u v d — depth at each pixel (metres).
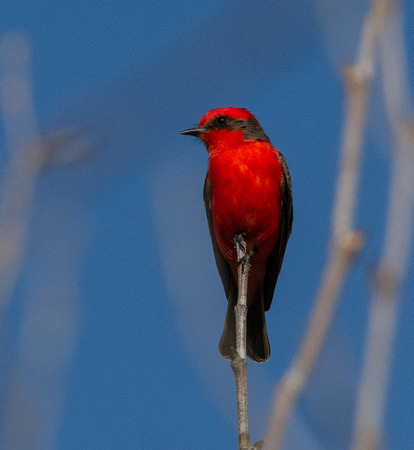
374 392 6.71
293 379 5.94
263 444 5.98
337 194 6.54
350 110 6.85
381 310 7.09
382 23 7.17
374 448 6.36
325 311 5.99
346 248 6.05
